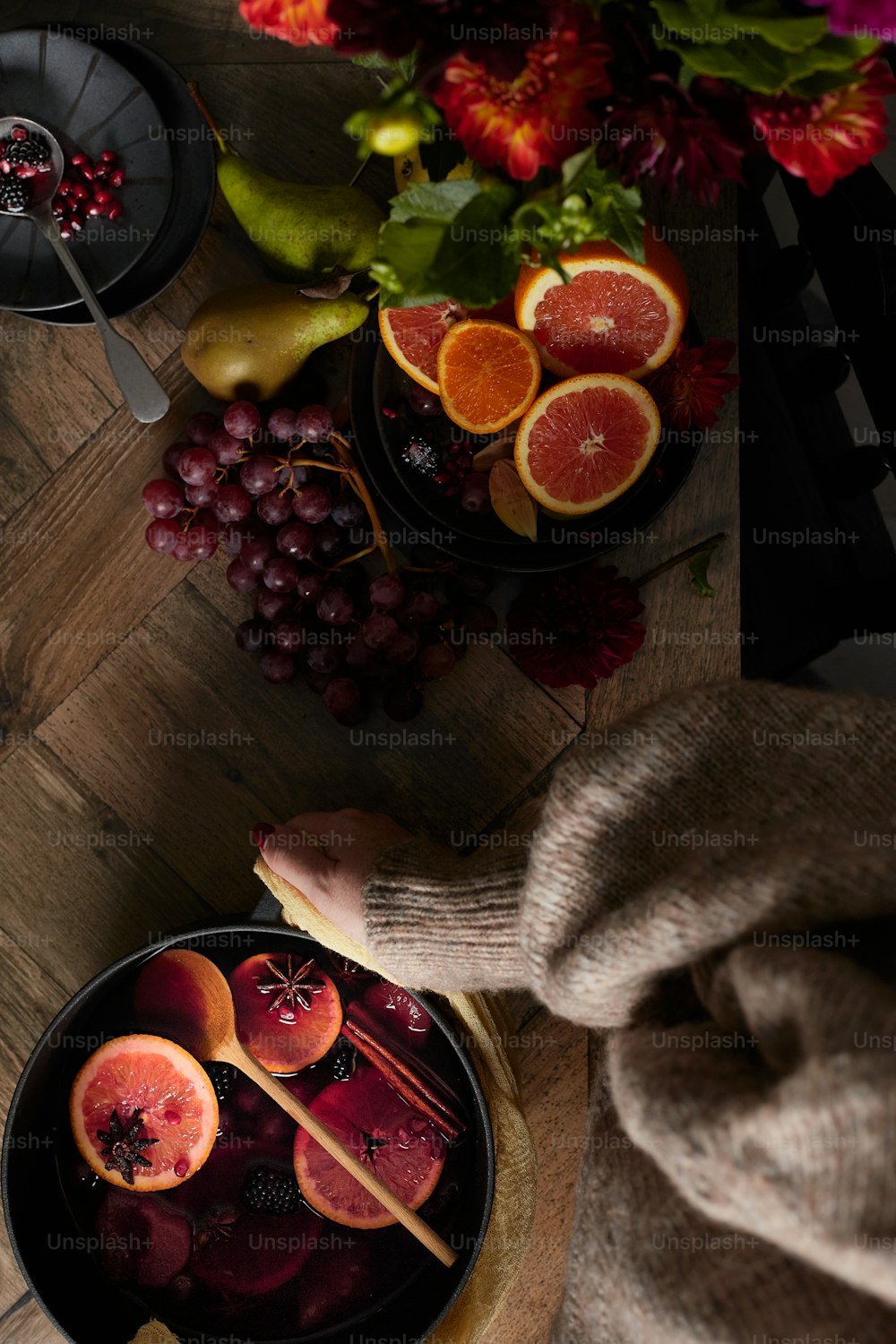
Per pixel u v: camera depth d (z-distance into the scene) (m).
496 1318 1.09
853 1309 0.74
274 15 0.79
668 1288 0.78
